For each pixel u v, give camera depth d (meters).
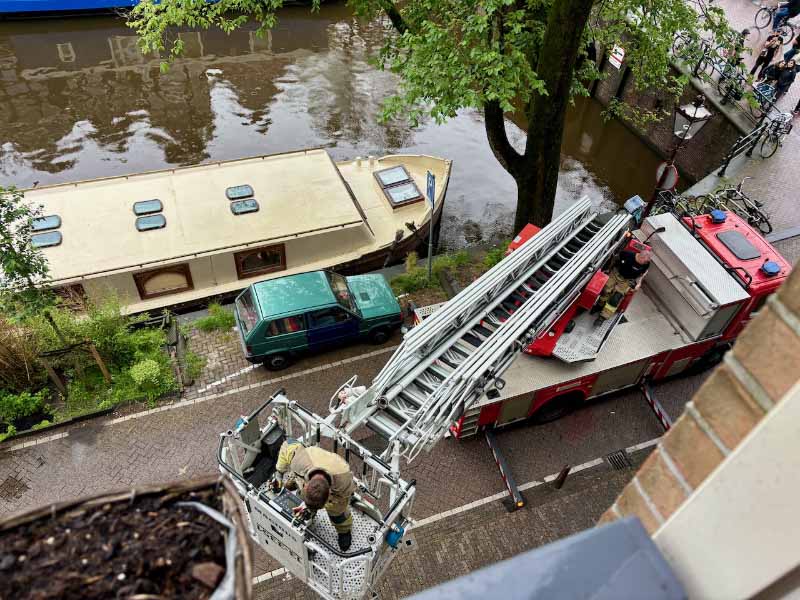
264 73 23.30
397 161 16.23
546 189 13.05
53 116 20.66
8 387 10.41
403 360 7.35
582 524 9.33
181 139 19.95
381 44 25.42
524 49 12.22
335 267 13.38
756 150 16.61
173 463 9.78
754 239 10.48
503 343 7.95
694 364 11.21
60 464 9.67
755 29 21.50
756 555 1.75
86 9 25.02
